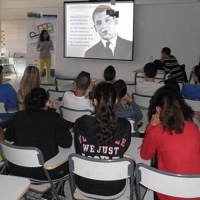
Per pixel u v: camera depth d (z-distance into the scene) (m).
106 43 7.77
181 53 7.37
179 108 1.75
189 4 7.07
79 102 3.14
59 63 8.71
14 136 2.13
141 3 7.42
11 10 9.27
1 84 3.51
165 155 1.74
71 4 7.87
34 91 2.14
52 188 2.05
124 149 1.83
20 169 2.06
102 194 1.86
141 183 1.74
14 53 9.67
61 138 2.09
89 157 1.76
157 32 7.50
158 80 6.00
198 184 1.57
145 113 3.17
